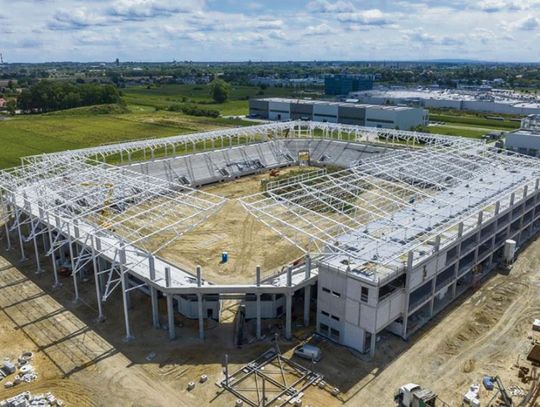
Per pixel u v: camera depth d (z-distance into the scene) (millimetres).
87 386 46875
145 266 58781
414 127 175250
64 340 54156
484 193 74000
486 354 51844
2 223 88688
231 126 198250
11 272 70562
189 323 57594
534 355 50406
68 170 88562
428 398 42906
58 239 71750
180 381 47656
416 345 53406
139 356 51469
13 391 46031
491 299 62969
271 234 85250
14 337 54594
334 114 191625
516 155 104312
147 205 69500
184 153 138125
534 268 71750
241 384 47188
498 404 44281
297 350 51469
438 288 58469
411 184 78188
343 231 64250
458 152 94000
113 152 112938
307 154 141250
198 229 87812
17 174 100125
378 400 45156
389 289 52000
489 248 70312
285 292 53344
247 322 58000
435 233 59312
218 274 70188
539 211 85188
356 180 73312
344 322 52562
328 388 46562
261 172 132750
